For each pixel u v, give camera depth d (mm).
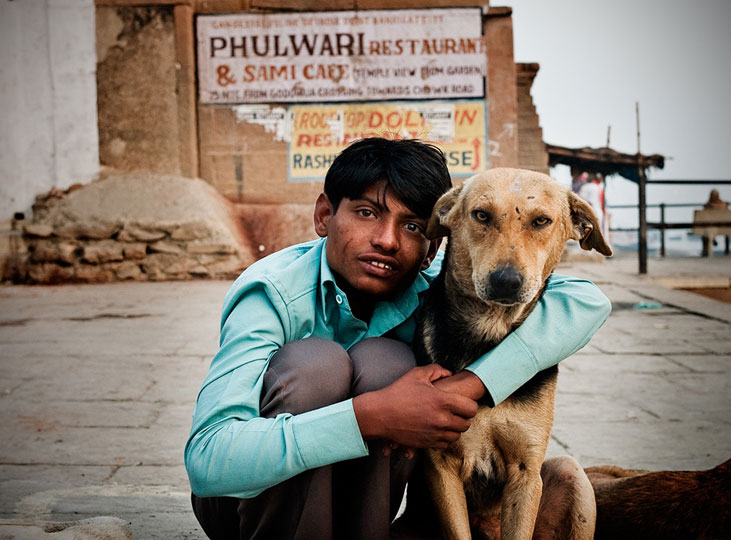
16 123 11719
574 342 2033
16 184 11781
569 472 2156
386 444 1804
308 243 2307
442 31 11969
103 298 8977
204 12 11836
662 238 16344
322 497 1750
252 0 11859
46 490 3025
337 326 2066
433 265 2588
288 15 11883
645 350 6031
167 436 3795
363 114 12062
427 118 12078
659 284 10859
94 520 2158
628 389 4824
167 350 5906
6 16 11594
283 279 1944
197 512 2061
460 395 1805
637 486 2160
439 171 2090
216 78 11930
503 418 2047
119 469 3309
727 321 7398
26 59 11734
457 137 12109
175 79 11727
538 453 2066
